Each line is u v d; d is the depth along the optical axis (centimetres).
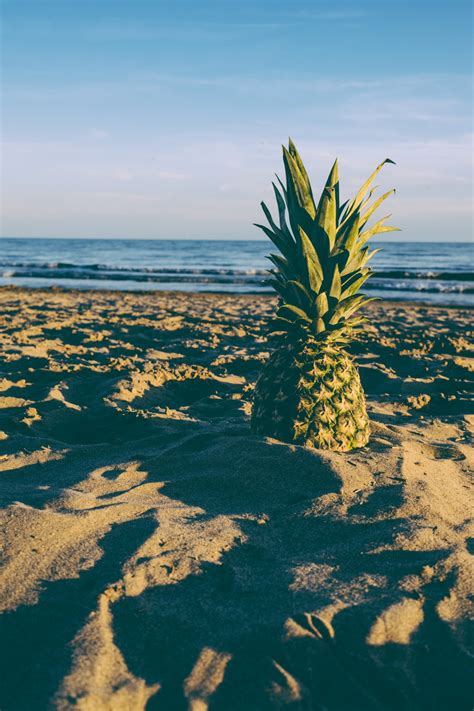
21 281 3038
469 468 409
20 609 239
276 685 204
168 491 356
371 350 928
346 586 253
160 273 3866
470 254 8181
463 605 241
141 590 249
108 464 398
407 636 226
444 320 1413
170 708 196
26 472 390
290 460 369
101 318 1248
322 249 392
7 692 203
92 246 11375
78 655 211
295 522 317
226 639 222
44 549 278
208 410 577
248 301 1845
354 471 360
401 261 6112
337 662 214
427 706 204
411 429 499
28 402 559
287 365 409
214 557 277
